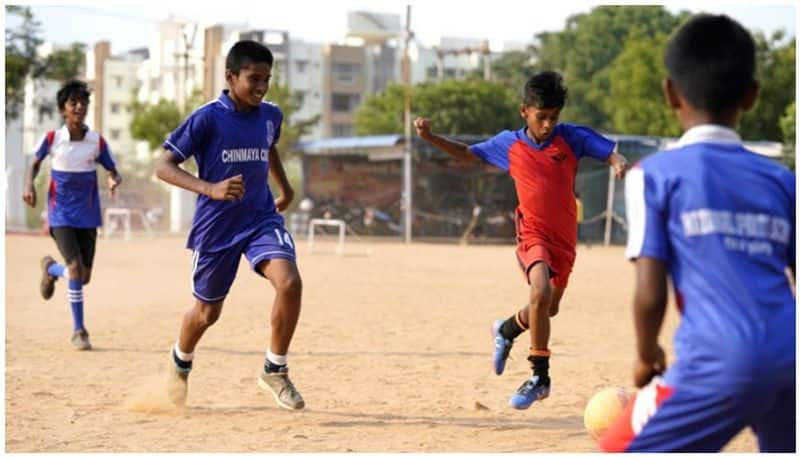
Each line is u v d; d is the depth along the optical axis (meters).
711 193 5.64
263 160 10.83
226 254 10.76
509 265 36.88
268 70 10.59
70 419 10.70
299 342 16.75
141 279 28.48
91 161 15.81
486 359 15.28
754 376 5.43
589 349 16.41
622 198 58.12
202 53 73.00
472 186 58.38
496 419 10.91
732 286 5.54
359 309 21.80
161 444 9.53
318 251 44.75
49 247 42.97
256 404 11.70
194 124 10.49
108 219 52.69
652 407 5.69
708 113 5.80
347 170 61.38
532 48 108.88
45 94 72.94
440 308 22.30
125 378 13.26
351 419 10.81
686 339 5.58
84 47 66.25
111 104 112.94
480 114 78.69
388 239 57.53
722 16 5.89
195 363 14.58
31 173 15.83
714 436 5.61
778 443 5.82
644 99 72.75
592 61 99.88
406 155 55.03
